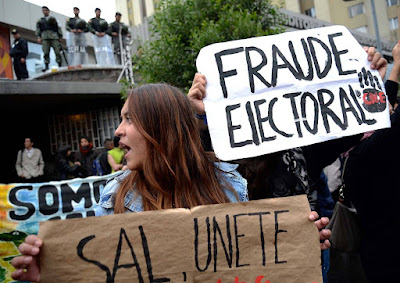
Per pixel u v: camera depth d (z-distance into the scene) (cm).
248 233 141
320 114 184
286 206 143
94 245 133
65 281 129
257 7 723
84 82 973
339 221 236
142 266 134
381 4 2264
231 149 175
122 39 1159
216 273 137
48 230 131
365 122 186
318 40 194
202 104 185
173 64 677
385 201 199
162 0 719
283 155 193
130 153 153
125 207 151
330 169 470
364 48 197
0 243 287
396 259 196
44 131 1166
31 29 1426
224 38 620
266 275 139
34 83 909
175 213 139
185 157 154
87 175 885
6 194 293
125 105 156
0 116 1139
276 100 182
